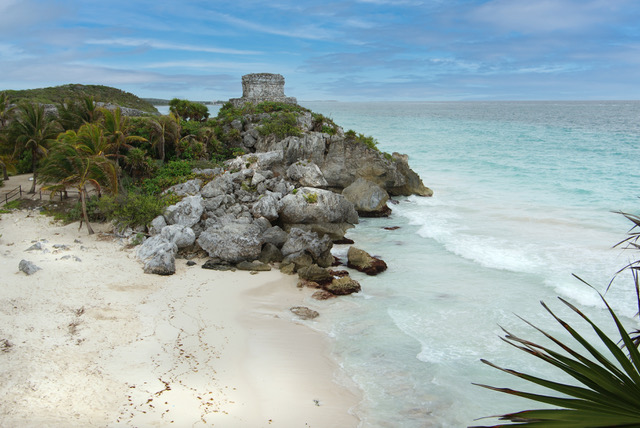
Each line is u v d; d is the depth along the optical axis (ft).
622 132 352.69
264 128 160.35
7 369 53.01
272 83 212.84
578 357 12.93
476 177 184.14
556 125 449.89
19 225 106.11
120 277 83.56
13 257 86.89
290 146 147.64
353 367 60.39
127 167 132.77
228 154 161.17
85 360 56.85
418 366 60.23
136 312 71.26
